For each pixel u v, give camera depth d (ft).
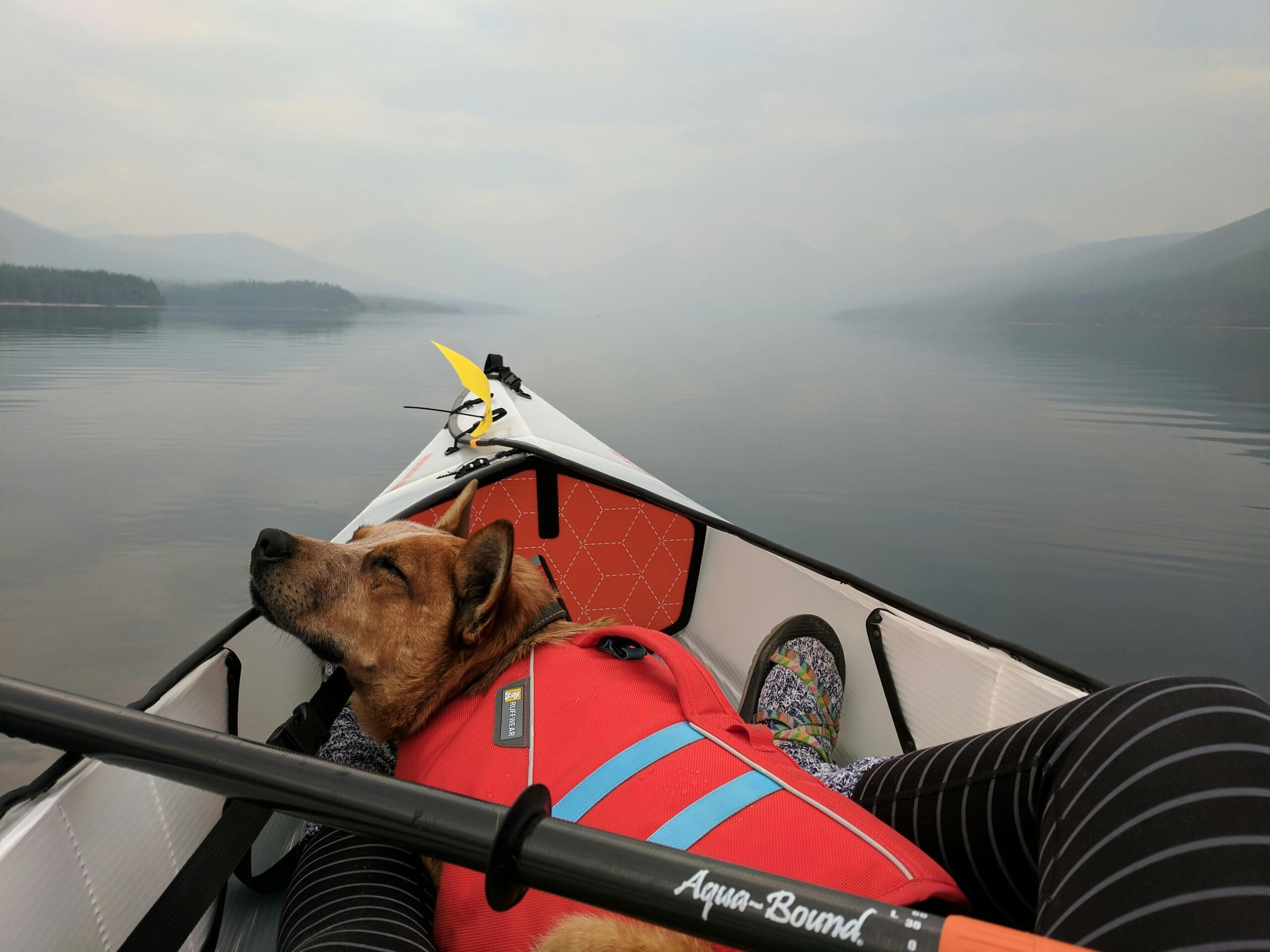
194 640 17.08
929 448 36.88
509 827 2.32
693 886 2.15
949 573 20.85
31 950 3.13
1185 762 2.49
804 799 3.23
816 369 79.25
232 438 37.81
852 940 1.94
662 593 9.66
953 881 3.33
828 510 26.91
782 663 6.40
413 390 57.21
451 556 4.69
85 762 3.68
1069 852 2.64
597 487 8.95
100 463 32.30
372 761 5.39
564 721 3.76
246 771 2.89
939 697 5.87
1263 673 15.23
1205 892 2.15
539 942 3.11
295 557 4.68
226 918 5.31
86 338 100.48
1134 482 30.53
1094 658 16.11
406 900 3.74
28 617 18.12
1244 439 38.37
